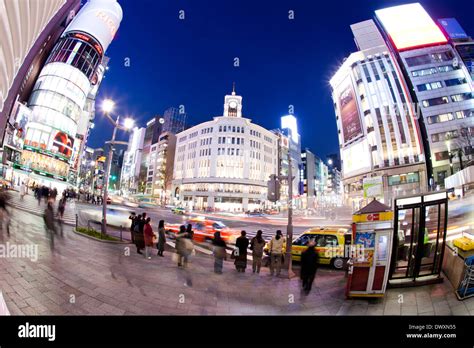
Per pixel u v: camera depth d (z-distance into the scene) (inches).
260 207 2294.5
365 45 1616.6
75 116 1763.0
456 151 1187.3
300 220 1179.9
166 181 2815.0
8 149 1173.7
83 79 1807.3
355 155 1590.8
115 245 372.2
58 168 1619.1
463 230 360.2
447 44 1434.5
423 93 1365.7
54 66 1654.8
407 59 1460.4
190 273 265.0
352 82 1646.2
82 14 2003.0
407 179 1311.5
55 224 470.9
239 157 2289.6
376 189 635.5
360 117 1560.0
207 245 496.1
